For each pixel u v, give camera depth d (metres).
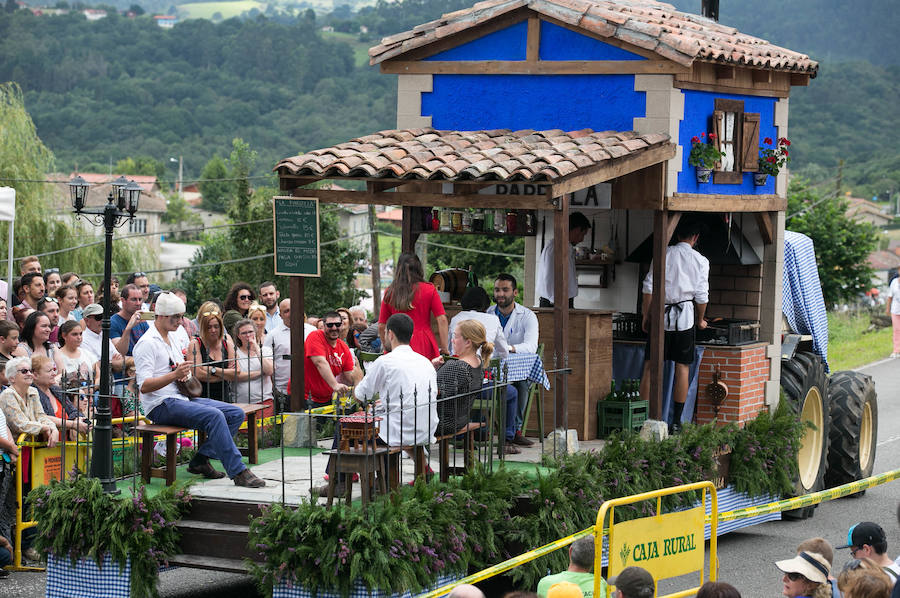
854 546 7.16
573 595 5.86
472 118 11.52
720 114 11.29
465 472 8.49
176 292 12.59
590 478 8.65
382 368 7.94
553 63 11.09
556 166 9.10
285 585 7.51
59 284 13.21
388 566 7.24
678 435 10.16
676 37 10.44
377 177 9.70
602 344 10.73
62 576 8.16
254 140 98.25
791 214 38.75
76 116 101.31
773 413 11.85
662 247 10.57
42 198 28.38
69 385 9.88
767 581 9.92
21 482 9.58
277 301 13.52
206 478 8.84
